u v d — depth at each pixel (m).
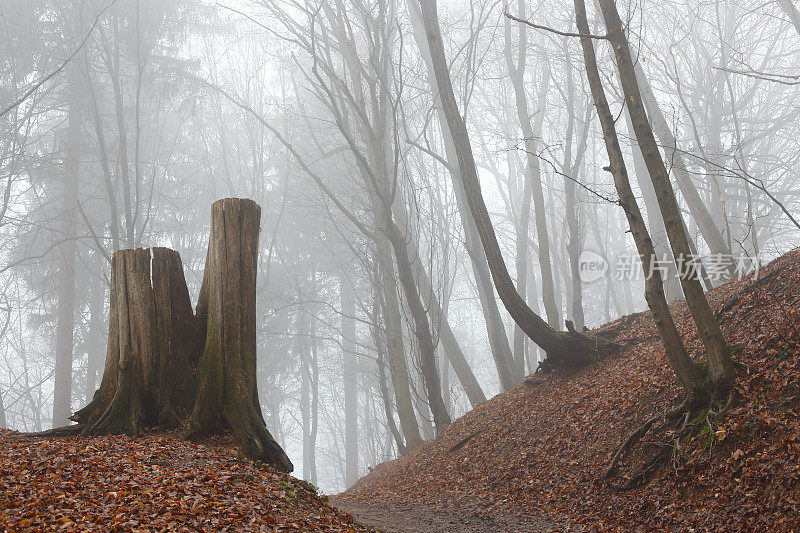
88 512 5.09
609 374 13.32
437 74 16.77
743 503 6.93
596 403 12.32
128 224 25.03
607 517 8.59
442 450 16.62
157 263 10.14
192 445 8.69
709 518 7.14
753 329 9.84
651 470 9.04
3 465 6.30
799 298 9.61
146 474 6.53
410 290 20.14
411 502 12.98
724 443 8.03
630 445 9.78
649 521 7.96
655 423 9.71
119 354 10.02
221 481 6.71
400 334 22.88
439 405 20.23
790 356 8.42
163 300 10.03
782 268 11.20
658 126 19.09
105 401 9.98
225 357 9.70
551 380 15.28
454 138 16.05
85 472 6.24
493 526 9.36
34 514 4.91
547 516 9.59
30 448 7.31
